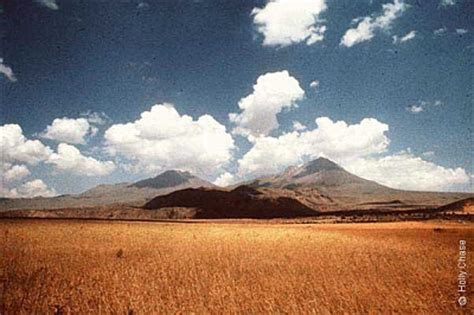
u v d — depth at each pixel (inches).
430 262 784.3
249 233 1419.8
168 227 1804.9
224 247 1006.4
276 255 880.3
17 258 826.8
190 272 711.7
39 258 840.3
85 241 1131.3
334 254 882.8
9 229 1437.0
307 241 1118.4
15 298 578.9
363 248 961.5
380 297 581.6
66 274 702.5
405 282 653.9
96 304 555.2
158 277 680.4
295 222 2787.9
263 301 561.3
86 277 682.2
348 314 522.6
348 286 632.4
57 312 523.8
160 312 523.2
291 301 558.3
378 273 708.0
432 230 1482.5
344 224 2106.3
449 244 1026.1
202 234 1373.0
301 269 743.1
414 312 530.3
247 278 677.9
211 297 576.7
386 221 2310.5
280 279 671.1
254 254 894.4
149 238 1229.1
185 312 523.8
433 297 581.9
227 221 3203.7
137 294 590.2
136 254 901.2
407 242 1076.5
